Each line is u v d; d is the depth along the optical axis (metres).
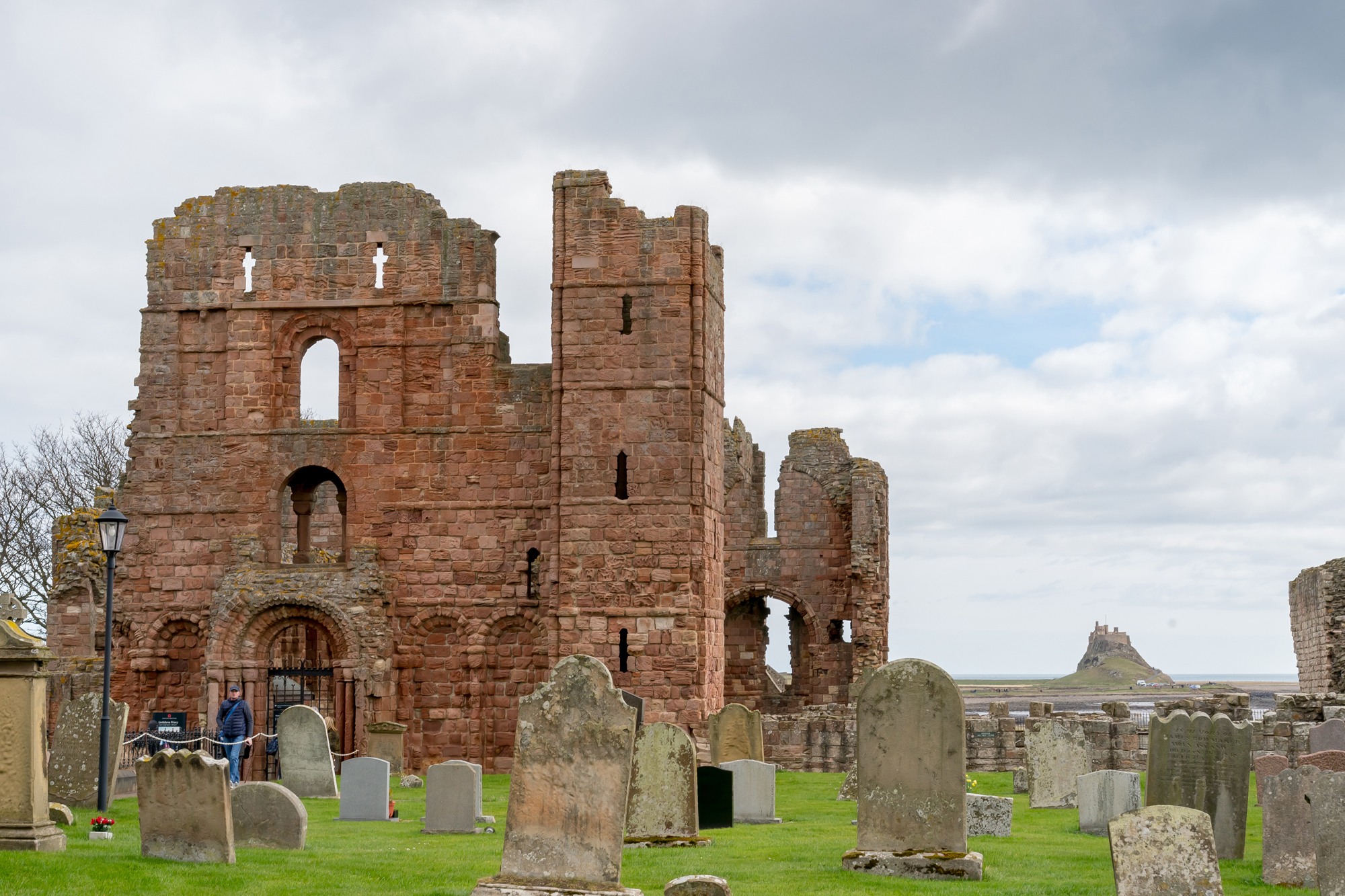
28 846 24.97
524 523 55.31
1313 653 70.50
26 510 82.38
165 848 26.05
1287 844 24.91
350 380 56.47
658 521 53.12
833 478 68.50
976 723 50.97
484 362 55.94
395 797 41.75
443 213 56.69
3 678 25.41
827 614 67.88
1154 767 28.73
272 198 57.41
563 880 21.30
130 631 56.12
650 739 29.64
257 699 53.97
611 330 54.00
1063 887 23.77
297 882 24.31
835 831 32.41
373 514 55.78
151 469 56.75
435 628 55.47
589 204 54.50
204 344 57.19
